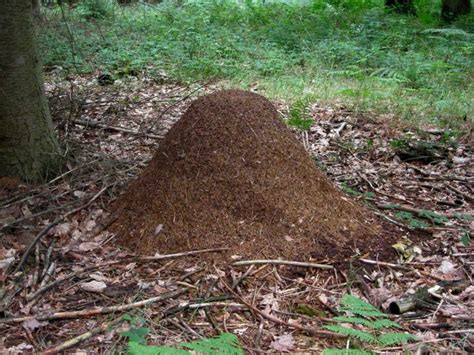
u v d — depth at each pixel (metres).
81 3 12.20
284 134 4.02
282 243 3.60
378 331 2.95
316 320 3.06
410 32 11.21
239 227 3.62
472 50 9.57
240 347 2.52
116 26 11.23
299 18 11.85
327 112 6.96
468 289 3.37
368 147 5.87
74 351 2.73
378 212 4.27
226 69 8.63
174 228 3.64
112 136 5.77
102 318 3.00
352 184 5.01
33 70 4.36
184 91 7.75
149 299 3.10
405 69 8.56
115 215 3.94
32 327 2.89
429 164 5.63
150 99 7.16
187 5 12.75
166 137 4.07
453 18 13.44
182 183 3.77
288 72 8.67
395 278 3.48
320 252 3.61
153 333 2.89
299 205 3.78
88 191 4.40
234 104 3.95
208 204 3.69
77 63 8.71
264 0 13.62
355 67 8.27
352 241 3.75
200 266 3.44
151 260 3.50
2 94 4.19
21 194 4.17
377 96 7.39
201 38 9.84
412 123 6.65
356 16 12.00
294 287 3.34
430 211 4.32
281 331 2.97
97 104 6.67
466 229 4.15
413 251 3.78
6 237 3.70
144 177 4.01
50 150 4.55
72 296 3.21
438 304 3.23
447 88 7.87
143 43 10.02
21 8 4.22
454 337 2.92
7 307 3.08
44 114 4.50
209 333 2.92
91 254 3.62
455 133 6.34
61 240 3.76
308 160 4.06
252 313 3.10
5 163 4.29
